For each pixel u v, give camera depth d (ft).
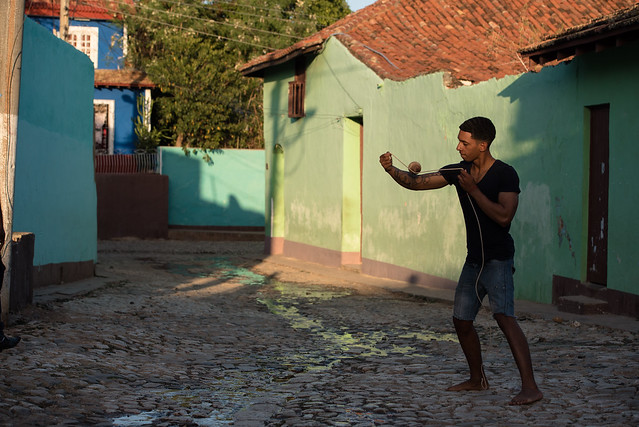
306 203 66.64
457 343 26.78
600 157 34.24
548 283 37.35
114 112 91.45
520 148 39.55
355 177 59.82
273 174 73.82
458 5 61.46
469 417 16.22
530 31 57.26
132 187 87.86
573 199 35.47
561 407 16.83
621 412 16.20
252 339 28.09
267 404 17.90
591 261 34.78
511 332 17.28
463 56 54.49
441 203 45.91
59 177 41.86
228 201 92.63
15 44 25.13
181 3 98.99
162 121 94.84
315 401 18.21
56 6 92.02
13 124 25.63
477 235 17.33
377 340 28.09
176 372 21.65
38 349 22.13
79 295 37.04
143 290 42.70
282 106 71.31
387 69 53.72
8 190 25.32
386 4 62.44
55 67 40.73
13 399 16.60
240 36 98.68
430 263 47.24
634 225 31.45
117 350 23.84
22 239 28.73
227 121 97.40
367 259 55.67
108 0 93.04
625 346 24.95
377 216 54.19
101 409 16.89
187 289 44.68
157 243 84.12
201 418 16.67
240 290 45.39
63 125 42.55
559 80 36.52
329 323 32.55
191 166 91.56
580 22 57.67
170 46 92.48
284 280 52.29
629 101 31.89
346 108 58.90
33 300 32.60
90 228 48.75
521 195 39.58
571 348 24.72
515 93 39.83
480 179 17.06
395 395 18.69
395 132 51.52
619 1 60.13
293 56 64.69
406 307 38.19
